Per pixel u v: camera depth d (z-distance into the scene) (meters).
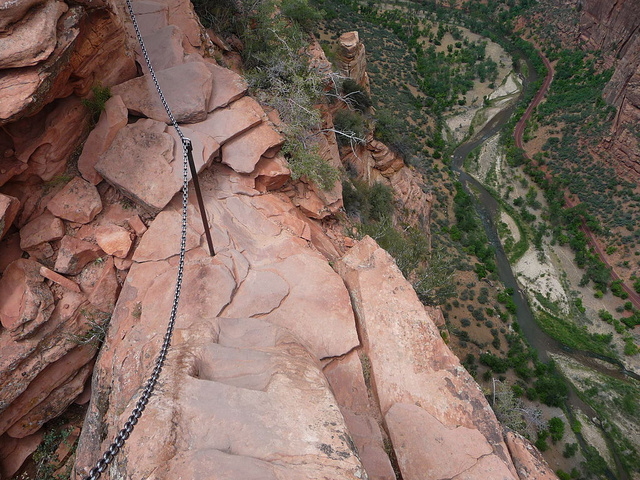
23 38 7.18
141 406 4.32
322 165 13.27
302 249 9.80
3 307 8.52
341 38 33.03
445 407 7.17
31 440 9.44
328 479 4.05
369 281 9.02
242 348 6.38
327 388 5.59
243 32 17.30
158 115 10.84
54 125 9.46
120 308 8.68
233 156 11.06
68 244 9.30
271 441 4.41
